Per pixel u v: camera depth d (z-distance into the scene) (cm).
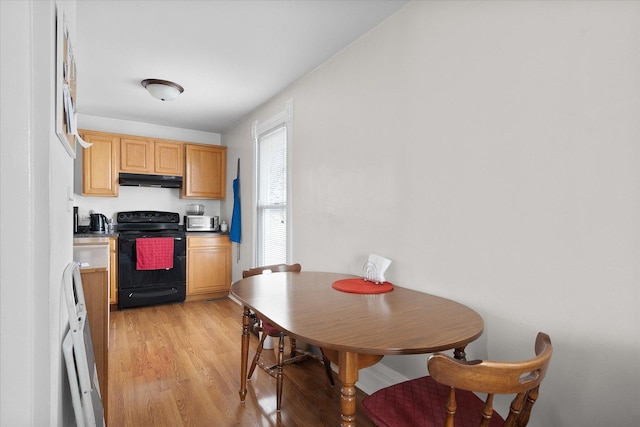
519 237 146
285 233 339
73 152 154
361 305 157
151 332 323
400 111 205
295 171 311
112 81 313
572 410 129
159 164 446
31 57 85
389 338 115
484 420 91
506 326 151
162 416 189
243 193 433
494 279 156
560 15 132
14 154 82
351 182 244
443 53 179
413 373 195
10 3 81
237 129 454
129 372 241
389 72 212
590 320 124
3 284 81
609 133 119
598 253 122
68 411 134
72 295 121
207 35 232
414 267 196
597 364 122
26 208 83
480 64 161
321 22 217
